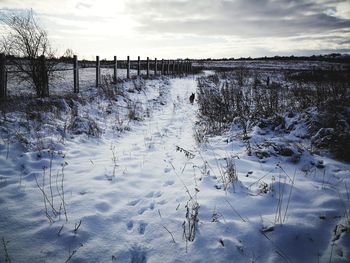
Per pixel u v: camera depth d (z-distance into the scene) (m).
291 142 5.71
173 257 2.80
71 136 6.57
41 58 9.13
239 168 4.91
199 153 5.77
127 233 3.20
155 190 4.29
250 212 3.42
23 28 8.98
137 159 5.67
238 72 30.23
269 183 4.07
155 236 3.12
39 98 8.40
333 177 4.32
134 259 2.85
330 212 3.25
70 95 9.84
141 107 11.29
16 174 4.46
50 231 3.10
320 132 5.67
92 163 5.27
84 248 2.90
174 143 6.98
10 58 9.07
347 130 5.64
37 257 2.75
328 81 15.12
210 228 3.15
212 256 2.76
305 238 2.89
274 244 2.84
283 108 8.50
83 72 21.77
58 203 3.70
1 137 5.57
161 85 18.42
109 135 7.32
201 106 11.13
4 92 8.18
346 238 2.80
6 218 3.29
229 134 7.13
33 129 6.30
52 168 4.85
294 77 22.52
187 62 37.28
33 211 3.48
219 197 3.81
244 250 2.81
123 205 3.80
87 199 3.84
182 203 3.75
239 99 9.80
